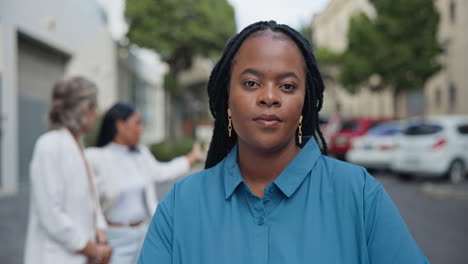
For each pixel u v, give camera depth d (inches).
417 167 370.3
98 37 514.0
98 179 91.7
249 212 36.3
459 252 169.0
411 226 215.6
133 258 94.0
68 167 72.1
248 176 38.4
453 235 195.9
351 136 488.4
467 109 794.2
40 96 389.1
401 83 709.3
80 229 72.1
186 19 607.8
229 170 38.3
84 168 75.0
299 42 36.3
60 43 404.2
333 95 1244.5
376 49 711.1
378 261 34.0
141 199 97.7
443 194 304.7
